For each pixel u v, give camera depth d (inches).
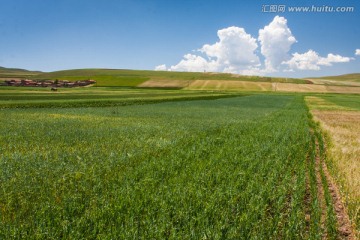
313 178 426.0
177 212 283.7
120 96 2822.3
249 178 404.8
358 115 1609.3
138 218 273.6
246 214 281.0
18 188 345.4
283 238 259.4
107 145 611.5
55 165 448.8
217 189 342.0
